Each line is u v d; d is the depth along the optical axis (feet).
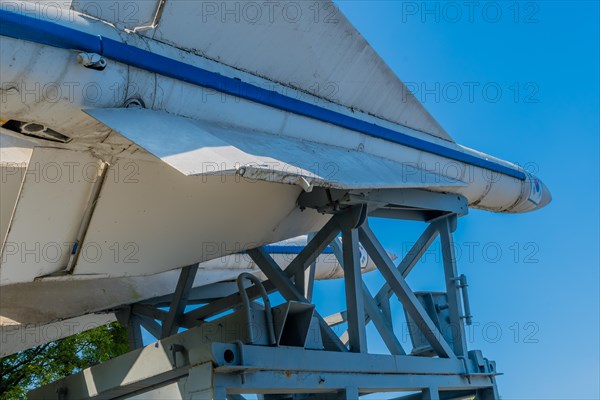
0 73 8.05
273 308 10.16
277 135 11.53
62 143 9.57
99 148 9.82
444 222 16.24
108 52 8.97
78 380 10.80
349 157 12.28
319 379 10.41
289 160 9.59
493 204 18.78
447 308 15.83
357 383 11.16
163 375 9.66
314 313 11.19
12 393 28.12
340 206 12.78
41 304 14.19
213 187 11.51
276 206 13.16
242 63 11.14
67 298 14.56
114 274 11.63
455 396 14.55
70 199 10.25
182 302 15.05
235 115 10.69
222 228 12.64
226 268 19.70
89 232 10.71
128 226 11.07
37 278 10.73
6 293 13.46
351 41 12.29
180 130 8.88
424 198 15.23
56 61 8.45
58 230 10.43
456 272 15.76
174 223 11.67
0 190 10.96
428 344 15.29
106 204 10.55
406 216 15.98
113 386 10.14
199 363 8.83
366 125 13.55
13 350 16.61
